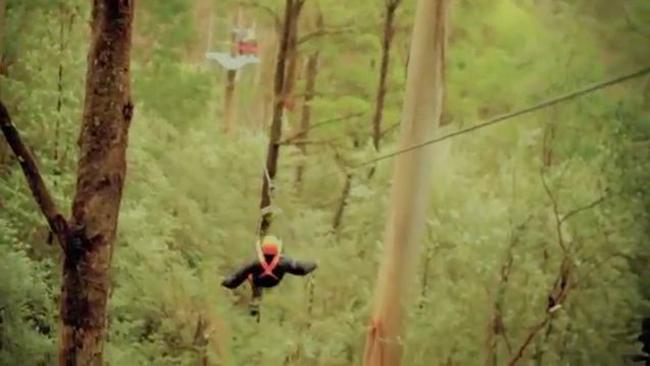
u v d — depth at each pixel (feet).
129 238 45.52
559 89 50.44
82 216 19.71
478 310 47.11
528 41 55.57
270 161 53.26
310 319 47.98
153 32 58.34
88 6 48.26
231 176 57.72
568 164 49.39
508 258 47.75
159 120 59.11
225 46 81.20
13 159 45.09
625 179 49.08
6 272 38.42
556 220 47.78
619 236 48.34
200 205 55.16
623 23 45.19
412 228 43.27
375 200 55.36
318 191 64.13
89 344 20.10
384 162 57.31
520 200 49.65
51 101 46.50
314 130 69.97
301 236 53.52
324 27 61.31
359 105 60.70
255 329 46.06
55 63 47.21
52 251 44.45
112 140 19.71
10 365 38.09
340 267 50.93
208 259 51.55
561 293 46.98
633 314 49.52
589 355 47.73
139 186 51.06
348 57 65.98
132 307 45.03
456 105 60.85
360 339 47.73
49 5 47.14
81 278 19.86
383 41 61.87
